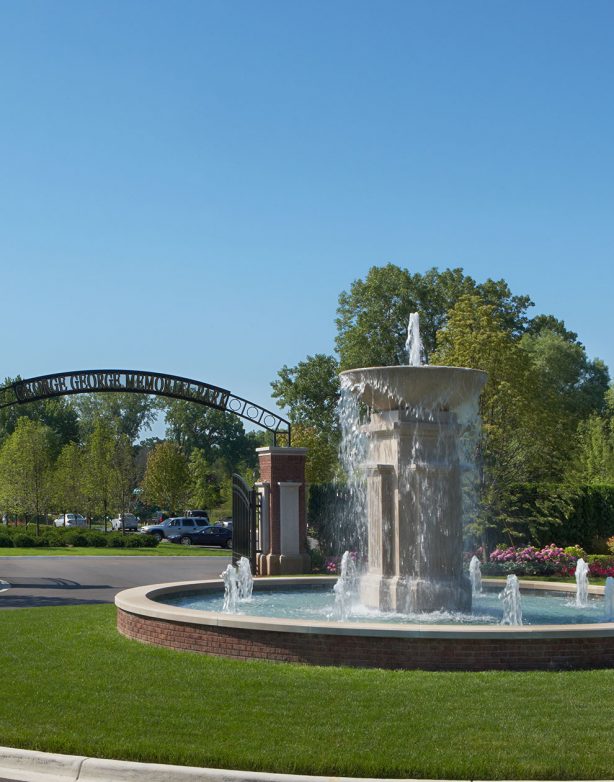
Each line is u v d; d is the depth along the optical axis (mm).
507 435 33094
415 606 14516
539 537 33000
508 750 7930
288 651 11539
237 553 29156
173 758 7832
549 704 9398
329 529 36125
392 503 14852
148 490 74000
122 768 7691
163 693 10008
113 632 14305
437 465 14695
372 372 14750
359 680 10461
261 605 15969
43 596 22953
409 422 14781
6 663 11898
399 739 8258
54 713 9250
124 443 69125
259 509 29438
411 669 11047
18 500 60250
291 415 59812
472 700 9555
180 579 29062
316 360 60031
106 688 10297
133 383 29141
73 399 114438
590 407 65562
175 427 120188
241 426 123312
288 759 7707
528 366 35562
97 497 62312
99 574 31047
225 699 9703
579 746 8023
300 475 29172
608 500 34031
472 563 18594
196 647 12281
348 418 17359
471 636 11008
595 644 11234
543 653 11094
